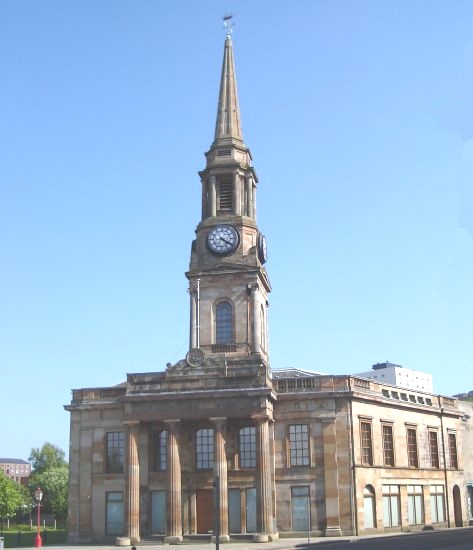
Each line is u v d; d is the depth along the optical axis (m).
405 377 143.50
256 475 63.41
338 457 65.06
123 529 66.56
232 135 75.44
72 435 70.38
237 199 73.25
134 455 64.88
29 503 147.88
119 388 70.31
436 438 77.50
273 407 66.69
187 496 65.69
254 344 69.00
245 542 60.34
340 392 65.88
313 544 54.44
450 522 75.81
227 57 79.06
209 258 71.94
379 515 66.50
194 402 64.50
